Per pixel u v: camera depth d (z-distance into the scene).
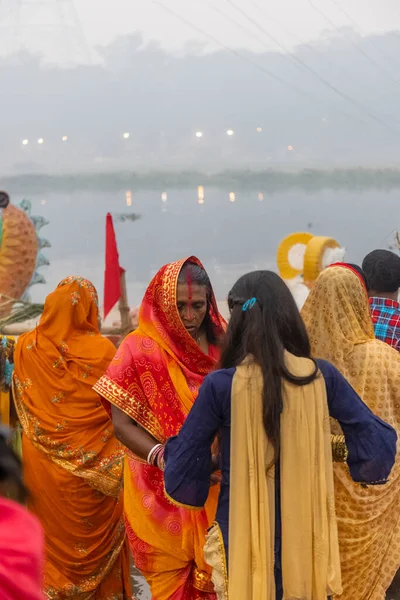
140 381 3.06
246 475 2.33
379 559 3.02
